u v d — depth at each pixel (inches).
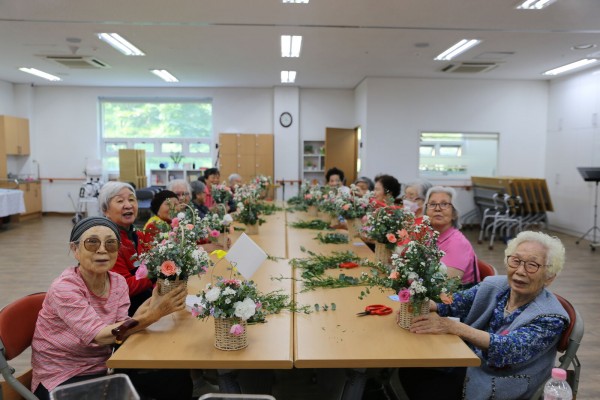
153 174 422.9
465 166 380.5
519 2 190.9
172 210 115.6
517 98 374.0
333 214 187.8
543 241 72.3
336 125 431.5
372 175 373.1
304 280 104.2
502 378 70.8
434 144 376.5
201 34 244.1
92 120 426.3
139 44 265.9
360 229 149.0
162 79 383.9
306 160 435.2
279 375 120.3
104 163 436.8
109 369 69.6
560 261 70.9
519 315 73.1
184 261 77.8
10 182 386.0
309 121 430.3
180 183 166.7
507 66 318.3
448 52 280.5
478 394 71.8
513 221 309.3
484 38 246.4
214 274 107.9
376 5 196.5
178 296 77.1
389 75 358.3
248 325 77.2
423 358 64.8
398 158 373.7
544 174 381.1
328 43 261.1
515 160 378.6
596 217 307.7
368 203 155.9
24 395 67.2
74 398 55.2
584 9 198.2
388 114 370.3
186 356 65.1
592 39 246.7
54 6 199.5
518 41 251.9
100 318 73.9
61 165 429.4
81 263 72.3
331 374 109.5
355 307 86.4
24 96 414.6
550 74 345.4
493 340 68.7
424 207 112.8
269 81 393.1
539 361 71.3
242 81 393.7
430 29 231.0
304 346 68.7
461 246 103.3
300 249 139.9
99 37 249.0
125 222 106.5
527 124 376.5
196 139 436.5
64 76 371.6
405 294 72.0
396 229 113.9
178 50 280.8
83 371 72.3
